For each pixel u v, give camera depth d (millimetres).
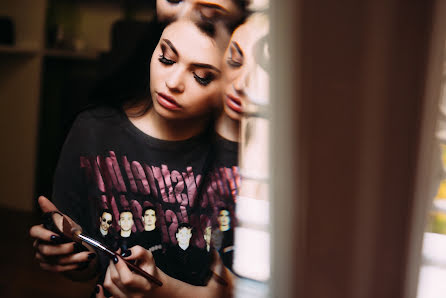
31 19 1963
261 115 827
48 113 2023
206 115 800
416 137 833
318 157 827
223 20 767
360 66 798
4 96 2023
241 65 793
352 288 858
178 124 790
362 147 831
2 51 1894
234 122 816
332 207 853
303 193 845
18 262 1307
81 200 788
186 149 805
